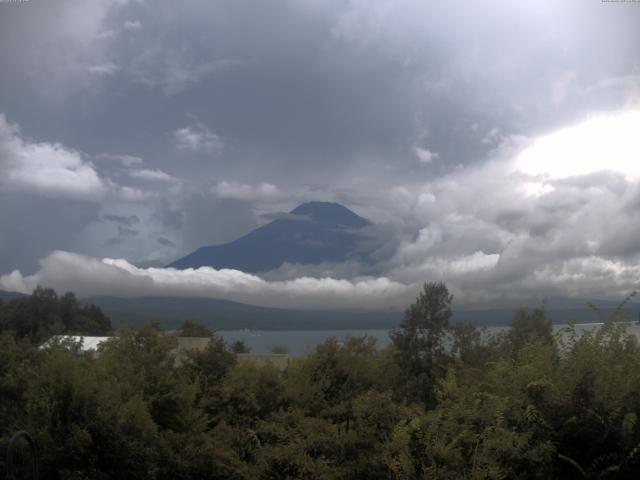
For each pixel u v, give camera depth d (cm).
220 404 1413
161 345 1360
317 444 843
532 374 692
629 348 725
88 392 978
